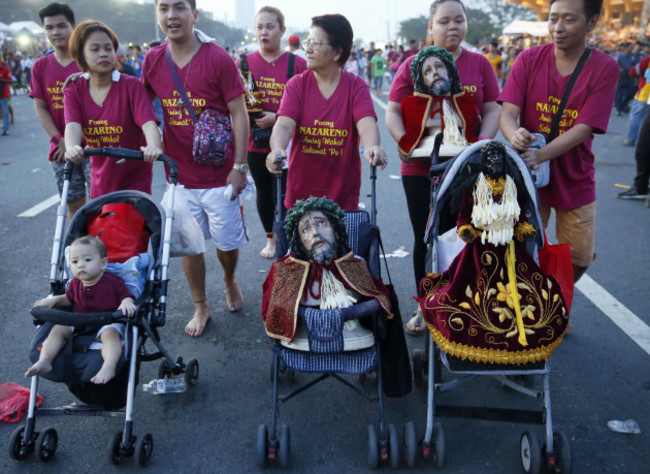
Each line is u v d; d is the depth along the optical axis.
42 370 2.80
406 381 3.10
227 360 4.04
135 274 3.22
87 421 3.43
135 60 18.05
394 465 2.96
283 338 2.98
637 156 7.46
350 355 3.04
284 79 5.25
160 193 8.07
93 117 3.88
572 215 3.87
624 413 3.42
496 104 4.20
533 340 2.75
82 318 2.81
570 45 3.54
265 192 5.48
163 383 3.63
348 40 3.61
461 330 2.80
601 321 4.46
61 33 4.43
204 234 4.30
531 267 2.91
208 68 3.93
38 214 7.19
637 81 15.47
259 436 2.98
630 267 5.43
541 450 2.93
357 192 3.95
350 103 3.71
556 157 3.69
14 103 21.17
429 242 3.32
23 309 4.74
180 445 3.22
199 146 3.88
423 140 3.83
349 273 3.05
